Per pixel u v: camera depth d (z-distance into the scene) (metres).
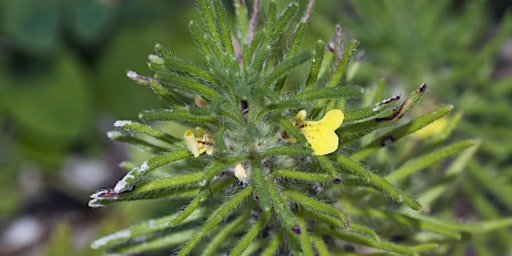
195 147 0.23
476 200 0.31
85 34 0.44
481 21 0.36
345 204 0.25
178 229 0.25
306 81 0.24
